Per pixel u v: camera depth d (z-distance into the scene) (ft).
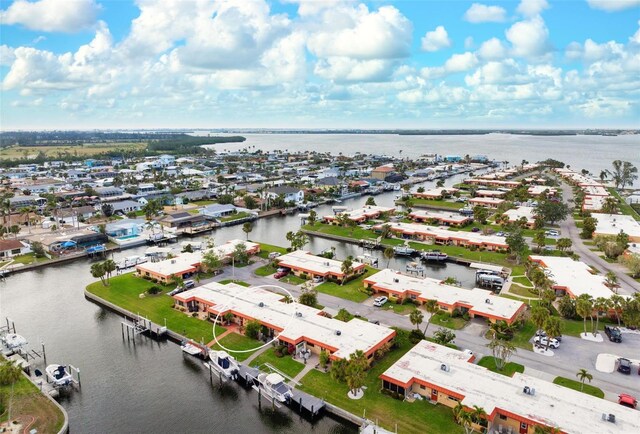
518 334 326.03
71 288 448.24
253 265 492.13
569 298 359.66
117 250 586.04
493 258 515.91
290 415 252.62
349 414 239.30
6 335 325.42
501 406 225.76
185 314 369.30
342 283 429.79
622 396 239.30
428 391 251.19
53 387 269.64
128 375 290.56
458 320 351.05
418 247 565.53
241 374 280.10
